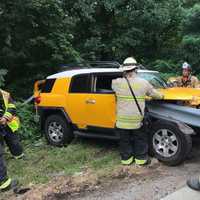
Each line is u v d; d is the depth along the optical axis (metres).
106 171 7.21
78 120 8.79
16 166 8.04
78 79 8.88
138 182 6.63
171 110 7.65
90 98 8.53
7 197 6.48
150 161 7.57
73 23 14.30
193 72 16.09
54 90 9.29
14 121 8.05
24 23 12.93
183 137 7.24
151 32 17.55
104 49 16.59
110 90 8.33
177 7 17.48
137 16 16.95
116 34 17.09
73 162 8.05
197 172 7.00
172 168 7.28
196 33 16.12
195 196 5.93
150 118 7.74
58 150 8.91
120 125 7.47
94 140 9.41
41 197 6.27
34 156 8.65
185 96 7.61
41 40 12.97
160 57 17.94
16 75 13.87
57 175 7.34
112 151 8.51
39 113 9.63
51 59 13.41
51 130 9.41
